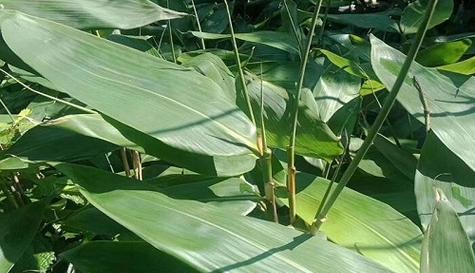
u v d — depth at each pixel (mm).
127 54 760
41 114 951
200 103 736
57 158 752
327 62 1159
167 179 819
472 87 847
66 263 824
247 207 748
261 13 1749
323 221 702
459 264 608
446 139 746
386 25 1362
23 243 713
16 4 811
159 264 659
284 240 636
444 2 1234
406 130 1087
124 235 740
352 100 970
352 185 922
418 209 739
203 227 625
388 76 814
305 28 1387
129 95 710
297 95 729
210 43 1448
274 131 793
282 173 828
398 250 719
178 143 687
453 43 1071
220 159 758
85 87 698
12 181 819
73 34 748
